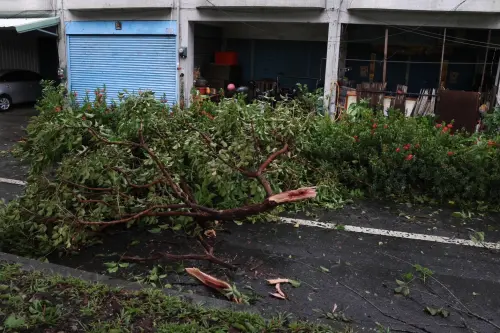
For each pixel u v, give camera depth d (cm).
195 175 583
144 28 1446
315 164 710
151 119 558
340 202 644
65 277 390
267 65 1614
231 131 563
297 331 329
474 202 648
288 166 619
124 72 1523
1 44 1841
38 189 497
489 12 1098
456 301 404
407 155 657
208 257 451
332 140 712
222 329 321
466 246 518
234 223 563
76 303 353
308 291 413
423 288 424
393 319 373
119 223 520
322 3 1215
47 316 331
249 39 1616
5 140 1127
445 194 664
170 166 527
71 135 541
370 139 703
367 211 623
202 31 1555
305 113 789
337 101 1238
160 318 337
